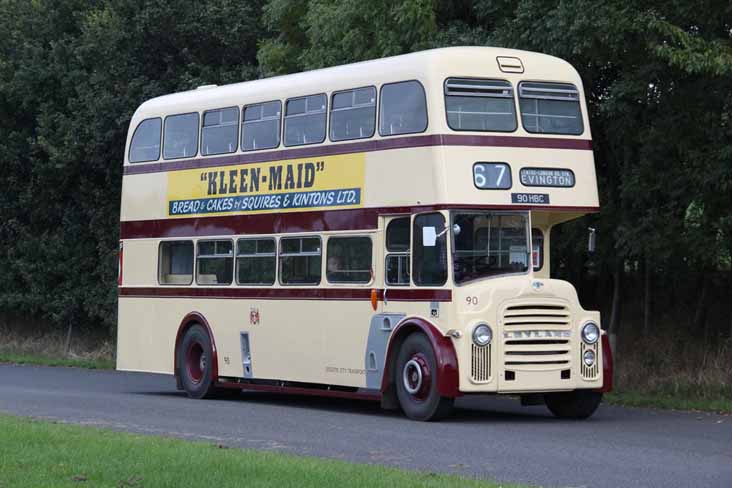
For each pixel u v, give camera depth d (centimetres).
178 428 1708
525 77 1892
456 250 1816
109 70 3681
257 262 2203
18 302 4012
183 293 2375
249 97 2241
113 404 2120
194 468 1195
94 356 3659
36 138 3997
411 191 1867
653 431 1705
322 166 2056
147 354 2462
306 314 2083
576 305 1861
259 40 3600
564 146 1900
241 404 2203
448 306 1802
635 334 2641
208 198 2322
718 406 2055
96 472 1178
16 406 2047
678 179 2252
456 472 1273
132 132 2527
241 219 2238
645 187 2289
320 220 2053
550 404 1961
